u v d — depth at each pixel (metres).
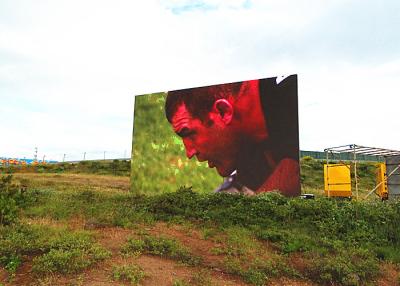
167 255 7.37
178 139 18.45
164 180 18.61
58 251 6.65
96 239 8.03
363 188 26.81
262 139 15.80
